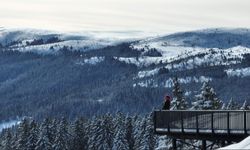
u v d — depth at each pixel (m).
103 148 113.25
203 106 58.59
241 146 25.89
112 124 114.38
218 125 36.25
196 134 37.59
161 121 39.81
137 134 101.50
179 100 60.59
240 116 35.09
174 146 40.41
